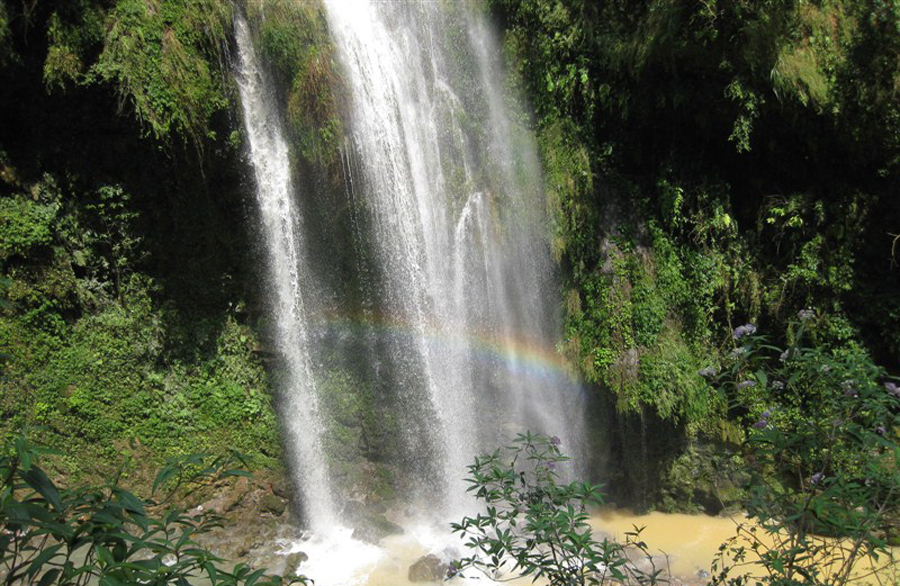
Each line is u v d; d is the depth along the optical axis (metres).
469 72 10.53
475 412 10.56
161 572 2.45
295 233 9.88
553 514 3.98
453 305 10.43
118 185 8.94
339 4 9.40
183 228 9.48
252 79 9.19
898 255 10.05
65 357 8.91
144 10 8.10
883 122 9.56
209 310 9.96
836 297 10.19
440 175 10.36
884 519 4.08
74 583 2.42
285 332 10.28
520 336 10.45
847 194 10.12
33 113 8.43
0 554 2.42
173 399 9.66
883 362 10.21
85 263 9.01
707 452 9.83
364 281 10.23
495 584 7.72
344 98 9.23
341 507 10.05
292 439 10.30
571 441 10.30
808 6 9.48
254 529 9.30
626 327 9.77
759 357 4.77
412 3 10.20
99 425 9.12
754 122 9.91
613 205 10.34
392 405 10.50
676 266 10.20
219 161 9.15
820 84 9.54
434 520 9.67
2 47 7.75
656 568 8.20
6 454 2.53
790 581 3.68
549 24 10.13
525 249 10.23
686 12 9.18
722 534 9.26
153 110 8.13
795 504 4.05
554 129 10.23
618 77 10.08
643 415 9.77
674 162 10.34
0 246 8.33
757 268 10.47
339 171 9.38
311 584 7.97
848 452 4.09
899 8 9.14
